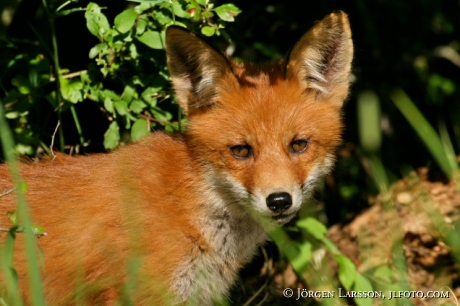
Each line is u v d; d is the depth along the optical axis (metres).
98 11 10.63
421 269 11.46
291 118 8.87
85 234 8.64
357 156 14.71
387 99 15.60
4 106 11.23
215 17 12.18
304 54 9.23
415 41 15.81
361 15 15.45
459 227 10.06
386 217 11.96
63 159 9.52
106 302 8.59
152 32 10.47
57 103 11.10
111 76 11.14
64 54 12.70
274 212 8.51
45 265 8.66
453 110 15.85
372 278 10.73
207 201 9.06
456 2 15.72
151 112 11.13
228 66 9.06
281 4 14.86
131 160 9.12
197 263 9.02
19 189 7.02
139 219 8.60
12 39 11.98
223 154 8.91
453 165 10.08
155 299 8.55
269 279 12.20
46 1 11.77
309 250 10.81
